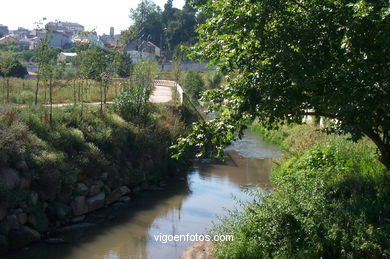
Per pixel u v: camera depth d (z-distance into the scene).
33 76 33.94
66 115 15.29
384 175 8.89
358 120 7.44
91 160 13.73
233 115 7.62
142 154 16.75
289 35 7.59
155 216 12.98
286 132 26.27
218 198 14.81
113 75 24.38
